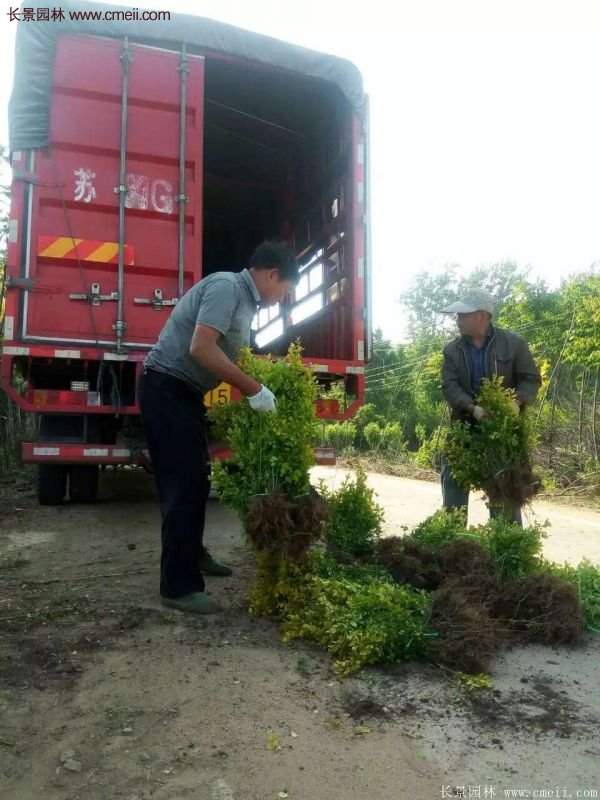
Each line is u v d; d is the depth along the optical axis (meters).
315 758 2.38
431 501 9.28
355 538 4.27
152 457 3.90
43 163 5.76
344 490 4.41
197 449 3.86
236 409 3.71
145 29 5.91
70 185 5.81
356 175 6.98
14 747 2.42
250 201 10.24
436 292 47.44
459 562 4.00
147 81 6.03
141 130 6.00
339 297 7.41
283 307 9.70
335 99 7.40
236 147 8.83
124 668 3.07
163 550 3.88
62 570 4.74
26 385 6.13
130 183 5.97
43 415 6.40
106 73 5.91
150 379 3.88
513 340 4.93
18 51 5.69
